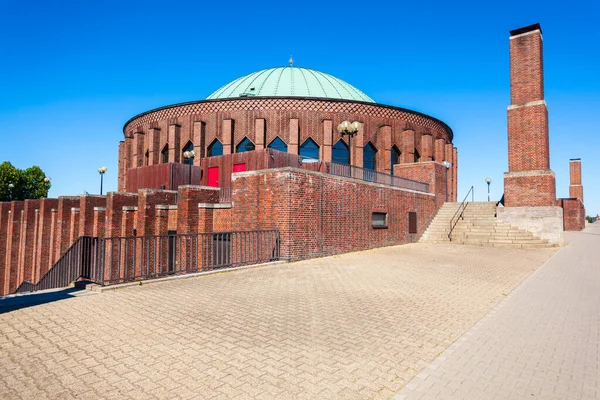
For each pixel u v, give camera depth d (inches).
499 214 868.0
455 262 567.5
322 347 210.2
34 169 2193.7
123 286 349.1
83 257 392.5
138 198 764.6
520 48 869.8
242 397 152.0
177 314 268.4
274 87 1360.7
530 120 847.7
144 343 210.4
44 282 844.0
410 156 1246.9
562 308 312.3
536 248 762.8
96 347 202.8
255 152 784.3
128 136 1467.8
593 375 182.1
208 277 415.2
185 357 191.9
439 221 962.7
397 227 821.2
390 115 1245.7
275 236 545.0
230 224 612.4
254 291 349.7
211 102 1206.3
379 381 169.8
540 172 827.4
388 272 470.3
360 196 702.5
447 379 174.4
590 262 585.6
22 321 243.4
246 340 218.5
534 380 175.6
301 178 565.0
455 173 1497.3
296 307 296.2
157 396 151.6
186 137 1237.1
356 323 257.3
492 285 404.5
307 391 158.1
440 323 263.4
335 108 1190.3
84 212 904.3
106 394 152.9
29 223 1205.1
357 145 1172.5
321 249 598.5
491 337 236.4
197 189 674.8
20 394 151.6
